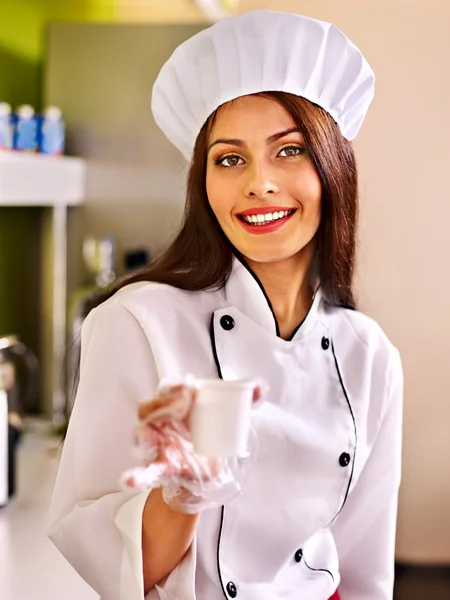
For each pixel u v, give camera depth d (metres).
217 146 1.27
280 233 1.25
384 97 2.44
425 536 2.61
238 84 1.26
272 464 1.26
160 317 1.25
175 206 3.00
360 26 2.41
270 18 1.24
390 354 1.46
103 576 1.15
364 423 1.40
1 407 1.87
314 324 1.35
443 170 2.46
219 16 3.60
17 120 2.58
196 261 1.33
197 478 0.95
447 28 2.40
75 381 1.59
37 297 3.02
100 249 2.91
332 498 1.32
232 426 0.95
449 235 2.49
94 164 3.03
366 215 2.49
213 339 1.28
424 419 2.57
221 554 1.23
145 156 3.00
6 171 2.32
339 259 1.37
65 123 3.03
